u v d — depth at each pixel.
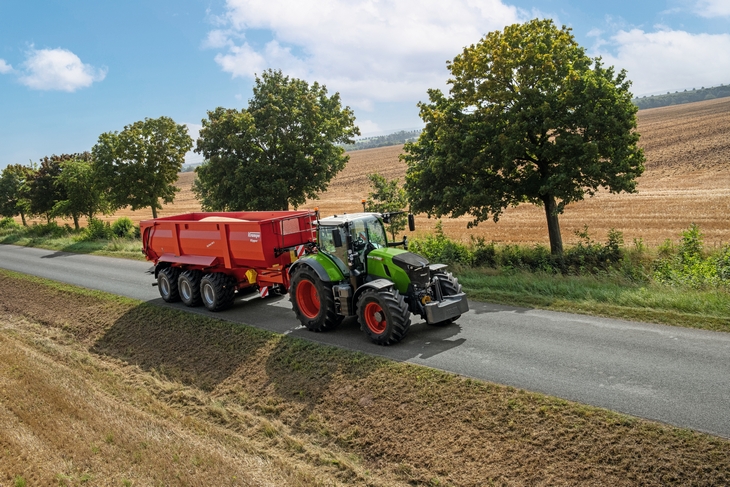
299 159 23.67
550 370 8.45
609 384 7.77
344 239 11.21
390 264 10.95
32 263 25.61
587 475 6.10
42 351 12.98
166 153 30.38
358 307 10.75
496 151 17.02
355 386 8.91
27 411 8.74
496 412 7.41
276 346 11.00
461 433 7.23
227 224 13.41
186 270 14.95
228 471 6.89
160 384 10.59
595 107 16.06
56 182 35.09
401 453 7.22
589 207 35.94
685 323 10.12
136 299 16.20
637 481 5.89
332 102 26.36
